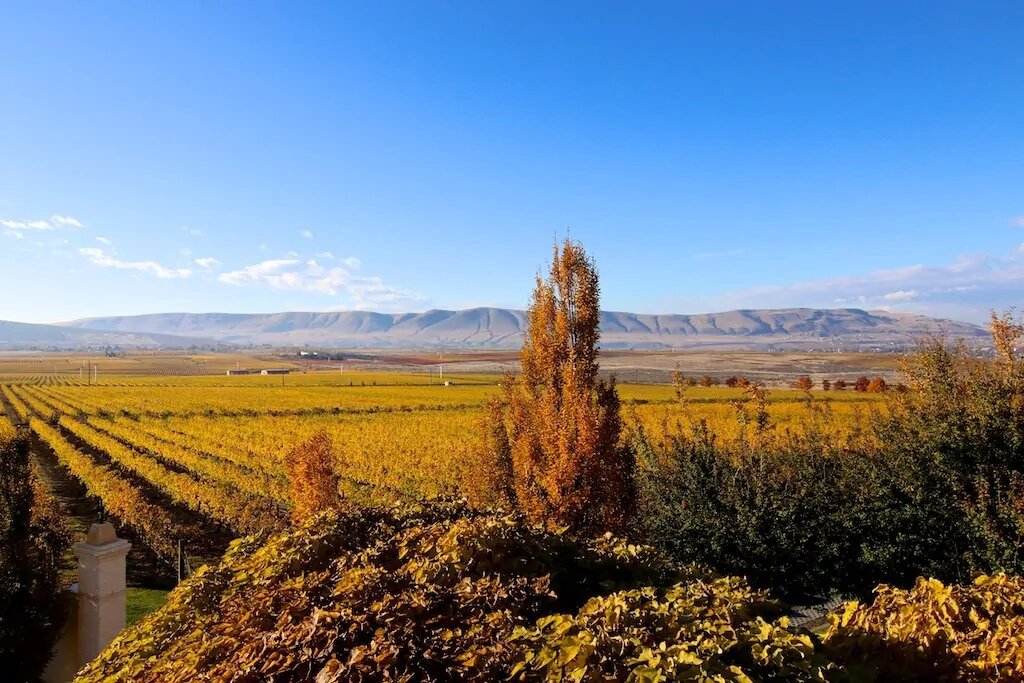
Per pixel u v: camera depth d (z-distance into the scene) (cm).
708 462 1266
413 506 615
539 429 945
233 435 3903
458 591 392
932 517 1065
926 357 1162
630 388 6700
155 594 1517
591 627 337
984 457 969
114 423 4622
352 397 6644
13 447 633
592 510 923
